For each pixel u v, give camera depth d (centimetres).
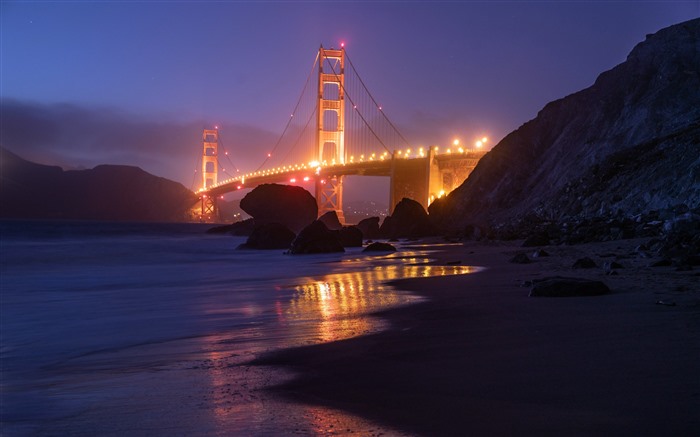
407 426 306
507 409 323
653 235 1798
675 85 3275
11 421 368
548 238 2075
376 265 1783
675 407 305
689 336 481
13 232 6862
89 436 327
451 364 445
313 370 460
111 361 563
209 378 456
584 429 283
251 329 690
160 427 333
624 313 617
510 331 562
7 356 611
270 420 332
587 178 3062
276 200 4194
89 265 2220
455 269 1428
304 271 1686
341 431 304
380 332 611
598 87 4322
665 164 2444
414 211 4334
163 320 812
